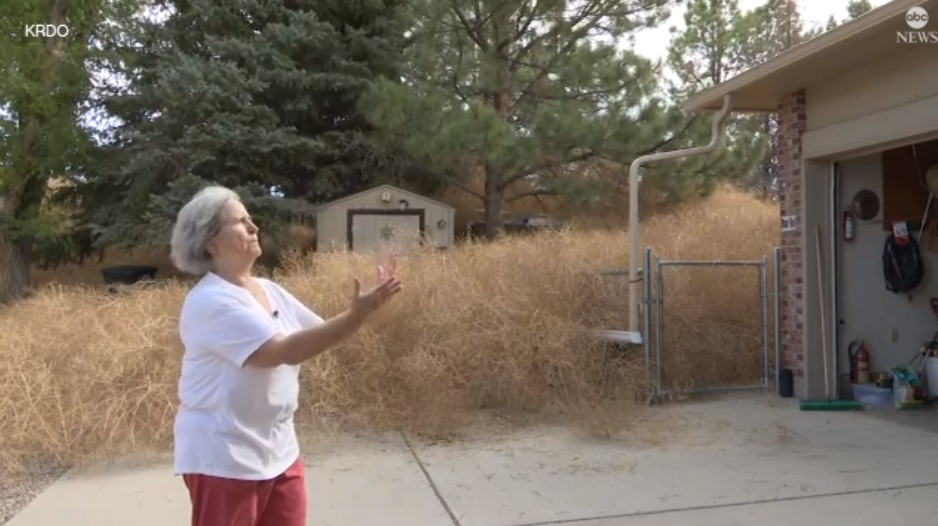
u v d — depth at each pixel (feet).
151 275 44.83
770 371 27.94
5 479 17.84
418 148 43.11
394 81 48.91
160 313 24.02
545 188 47.24
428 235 38.91
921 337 25.93
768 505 15.24
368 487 16.97
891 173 25.75
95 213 47.88
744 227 38.24
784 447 19.45
